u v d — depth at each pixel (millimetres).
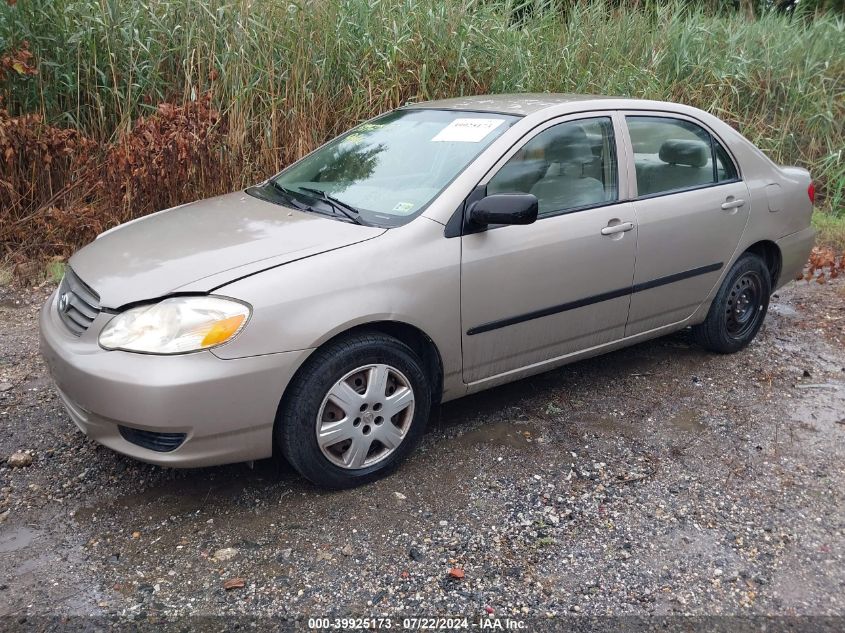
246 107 6367
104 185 5770
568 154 3586
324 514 2900
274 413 2771
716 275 4238
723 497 3086
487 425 3635
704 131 4203
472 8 7582
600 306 3707
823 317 5293
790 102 8562
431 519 2889
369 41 6863
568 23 8453
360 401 2959
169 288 2717
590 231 3549
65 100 6426
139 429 2670
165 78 6609
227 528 2809
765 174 4477
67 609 2389
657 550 2748
